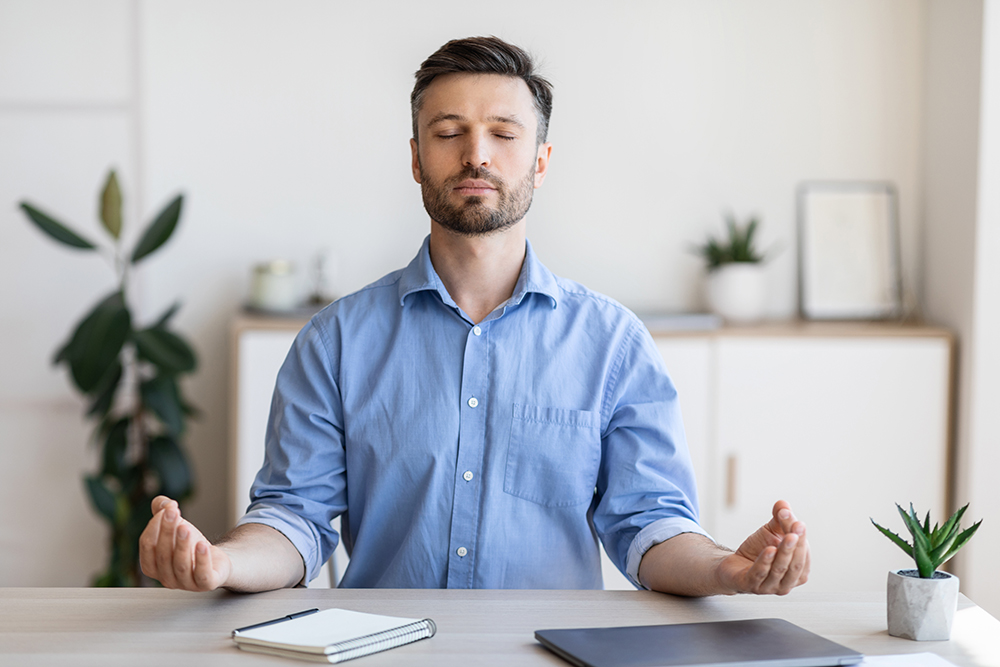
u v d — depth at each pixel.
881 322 3.11
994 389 2.77
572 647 1.02
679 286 3.17
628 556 1.37
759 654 1.00
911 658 1.03
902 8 3.11
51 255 3.03
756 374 2.81
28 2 2.97
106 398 2.80
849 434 2.82
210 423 3.12
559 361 1.45
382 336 1.48
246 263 3.09
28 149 3.01
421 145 1.41
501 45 1.38
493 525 1.41
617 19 3.11
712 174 3.15
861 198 3.15
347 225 3.11
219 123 3.06
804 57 3.13
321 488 1.45
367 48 3.08
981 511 2.78
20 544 3.09
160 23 3.02
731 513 2.82
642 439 1.45
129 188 3.04
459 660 1.02
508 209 1.38
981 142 2.72
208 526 3.15
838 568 2.83
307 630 1.06
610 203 3.14
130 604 1.19
